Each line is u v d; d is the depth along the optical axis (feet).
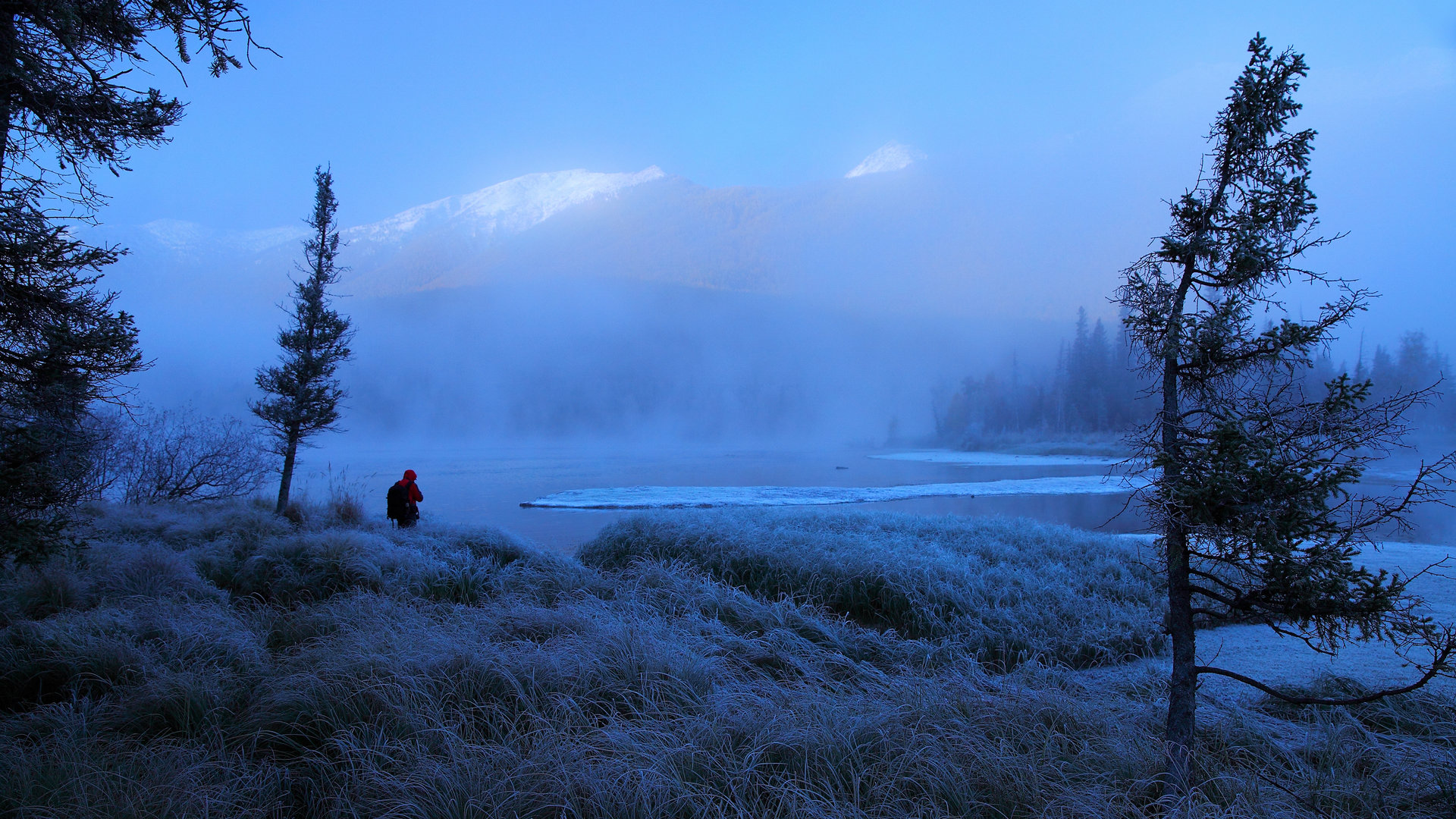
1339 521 10.28
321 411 48.67
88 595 22.58
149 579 24.79
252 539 35.73
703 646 18.44
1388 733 14.12
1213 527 10.64
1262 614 10.73
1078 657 21.31
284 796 11.18
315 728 13.10
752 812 10.15
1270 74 10.88
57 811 9.88
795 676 17.69
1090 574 30.96
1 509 14.61
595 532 64.39
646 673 15.26
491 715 13.53
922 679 16.38
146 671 15.67
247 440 61.36
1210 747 13.01
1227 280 11.27
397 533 40.09
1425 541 51.75
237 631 18.78
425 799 10.37
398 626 19.30
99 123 15.16
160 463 54.08
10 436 14.90
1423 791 11.41
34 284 14.74
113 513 40.75
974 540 37.11
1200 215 11.35
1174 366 11.56
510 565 31.19
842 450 415.23
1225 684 17.94
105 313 15.84
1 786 10.39
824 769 11.32
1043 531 40.93
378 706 13.52
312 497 67.26
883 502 102.68
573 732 12.92
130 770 11.19
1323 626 10.21
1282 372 10.91
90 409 18.94
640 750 11.69
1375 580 9.62
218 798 10.46
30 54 13.12
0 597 21.24
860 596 27.07
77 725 12.94
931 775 11.23
